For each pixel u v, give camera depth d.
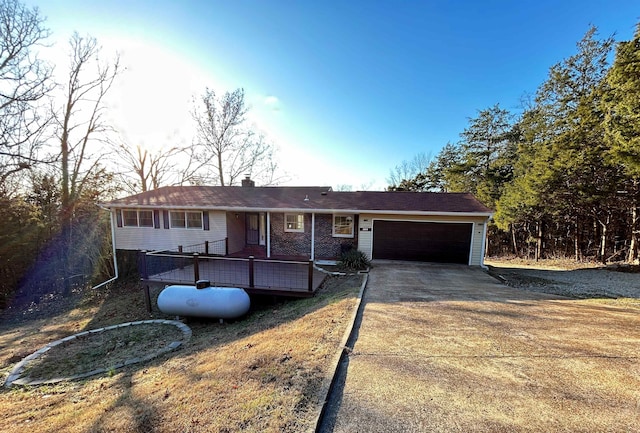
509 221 18.56
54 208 14.94
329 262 12.09
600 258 15.27
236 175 26.09
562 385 3.18
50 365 5.81
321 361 3.70
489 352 4.02
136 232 13.98
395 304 6.40
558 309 6.07
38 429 3.06
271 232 13.50
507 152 22.69
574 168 13.00
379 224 12.44
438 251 12.09
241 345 4.87
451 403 2.87
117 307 10.73
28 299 12.94
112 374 4.95
